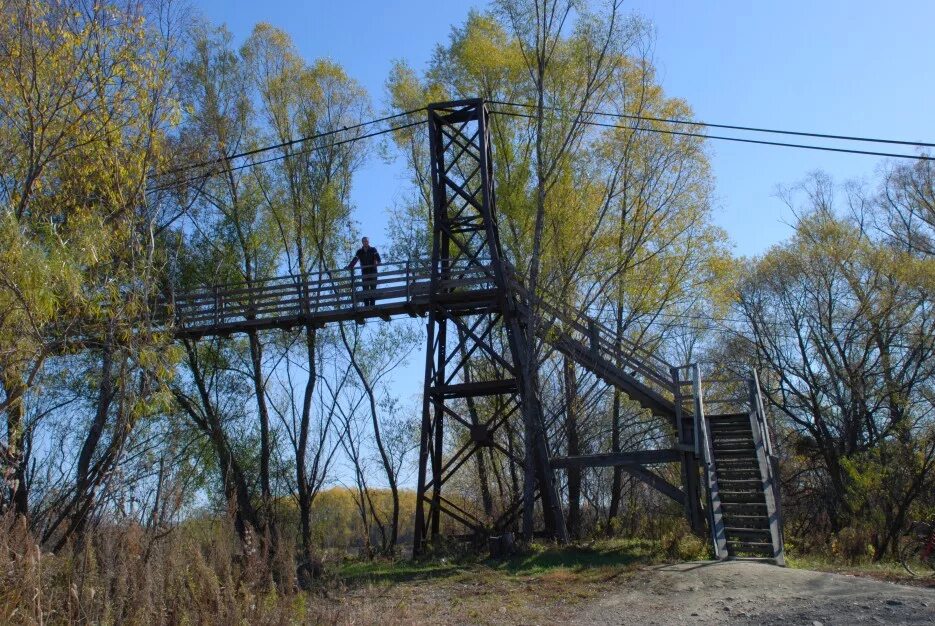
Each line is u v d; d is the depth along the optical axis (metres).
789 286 32.66
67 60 10.80
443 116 20.52
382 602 12.13
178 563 7.84
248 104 24.98
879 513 22.19
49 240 9.80
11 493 9.41
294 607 8.51
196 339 20.67
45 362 10.73
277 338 26.02
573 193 22.88
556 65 22.70
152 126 11.41
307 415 26.23
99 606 7.39
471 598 12.55
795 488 32.53
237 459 24.12
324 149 26.42
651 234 24.08
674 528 17.38
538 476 19.06
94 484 9.52
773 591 11.20
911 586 11.64
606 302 24.31
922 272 28.80
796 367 33.38
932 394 29.09
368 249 21.72
